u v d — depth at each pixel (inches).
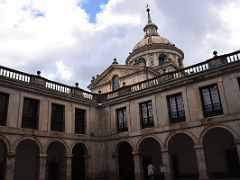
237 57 662.5
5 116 661.9
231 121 632.4
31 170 789.9
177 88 757.9
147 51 1523.1
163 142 749.9
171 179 706.2
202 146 669.9
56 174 834.2
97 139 904.9
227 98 651.5
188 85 735.7
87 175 837.2
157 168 906.7
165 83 778.2
